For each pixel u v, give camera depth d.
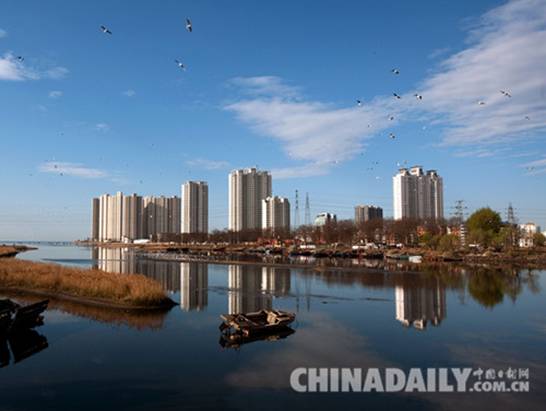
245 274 93.50
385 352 30.91
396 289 67.12
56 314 43.25
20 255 186.25
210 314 44.72
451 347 32.31
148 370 26.67
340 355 30.05
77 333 35.81
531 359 29.44
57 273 59.00
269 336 35.34
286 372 26.48
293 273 95.62
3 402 21.94
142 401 22.09
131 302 47.31
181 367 27.27
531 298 57.47
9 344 32.44
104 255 190.88
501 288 68.19
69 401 22.11
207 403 21.88
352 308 49.62
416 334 36.38
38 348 31.45
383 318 43.44
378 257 157.50
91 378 25.31
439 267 111.38
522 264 120.62
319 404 21.86
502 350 31.59
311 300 55.78
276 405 21.69
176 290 66.00
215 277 86.75
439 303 53.25
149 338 34.31
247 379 25.22
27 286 57.78
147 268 111.88
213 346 32.06
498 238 151.75
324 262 133.62
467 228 168.75
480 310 48.31
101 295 49.81
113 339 33.97
